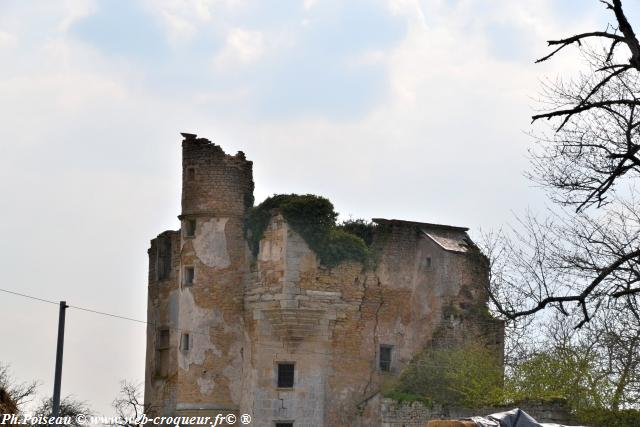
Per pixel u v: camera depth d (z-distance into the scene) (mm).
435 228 73000
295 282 67625
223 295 69500
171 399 73438
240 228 70188
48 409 68750
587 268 29609
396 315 71000
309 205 68500
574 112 24547
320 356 68312
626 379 46531
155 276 77250
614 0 23141
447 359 66625
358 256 70125
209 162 70438
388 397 66562
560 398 50594
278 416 67500
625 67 23781
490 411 55125
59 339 39406
